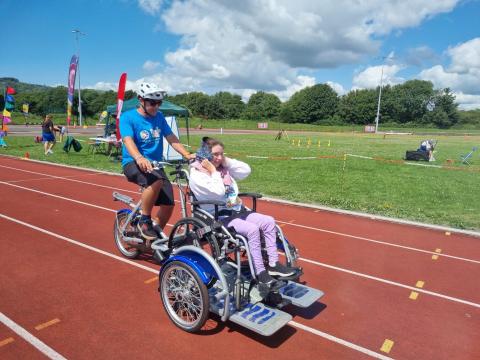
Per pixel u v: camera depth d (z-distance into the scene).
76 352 3.11
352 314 3.87
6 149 18.47
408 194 10.17
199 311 3.43
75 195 8.97
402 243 6.13
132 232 4.80
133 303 3.91
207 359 3.06
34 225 6.50
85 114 80.19
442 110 90.06
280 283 3.53
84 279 4.45
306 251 5.66
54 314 3.68
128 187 10.08
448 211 8.34
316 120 90.62
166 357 3.07
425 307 4.07
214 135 38.72
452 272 5.03
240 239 3.51
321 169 14.47
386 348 3.32
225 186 3.79
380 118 90.75
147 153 4.45
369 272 4.95
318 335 3.47
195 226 3.82
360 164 16.17
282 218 7.48
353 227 6.95
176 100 97.44
